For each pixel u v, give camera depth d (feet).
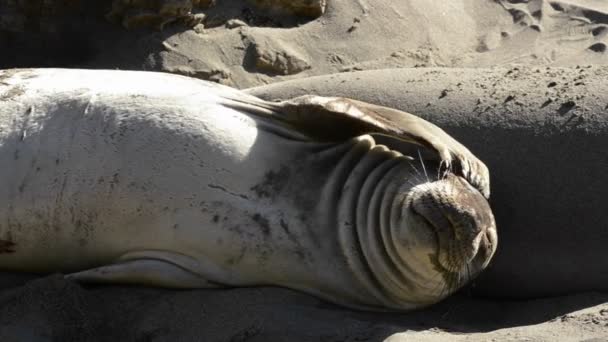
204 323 68.95
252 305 70.18
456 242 69.05
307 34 111.86
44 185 72.43
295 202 72.74
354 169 73.97
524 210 77.05
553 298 75.36
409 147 76.13
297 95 87.25
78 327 68.95
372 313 72.64
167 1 106.83
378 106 75.41
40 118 73.67
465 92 83.20
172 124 73.05
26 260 74.74
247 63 107.34
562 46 117.70
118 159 72.28
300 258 71.97
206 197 71.87
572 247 75.66
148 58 105.40
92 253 73.72
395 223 70.85
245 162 72.74
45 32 107.24
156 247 72.49
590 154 76.64
